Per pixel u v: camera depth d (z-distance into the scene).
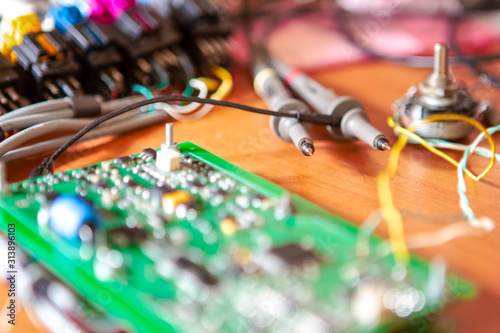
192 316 0.39
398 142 0.71
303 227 0.48
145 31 0.81
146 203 0.51
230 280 0.42
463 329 0.42
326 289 0.40
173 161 0.57
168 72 0.84
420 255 0.46
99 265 0.44
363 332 0.37
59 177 0.56
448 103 0.69
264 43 0.96
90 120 0.70
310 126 0.70
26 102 0.72
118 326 0.44
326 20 1.19
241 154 0.68
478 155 0.68
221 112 0.80
